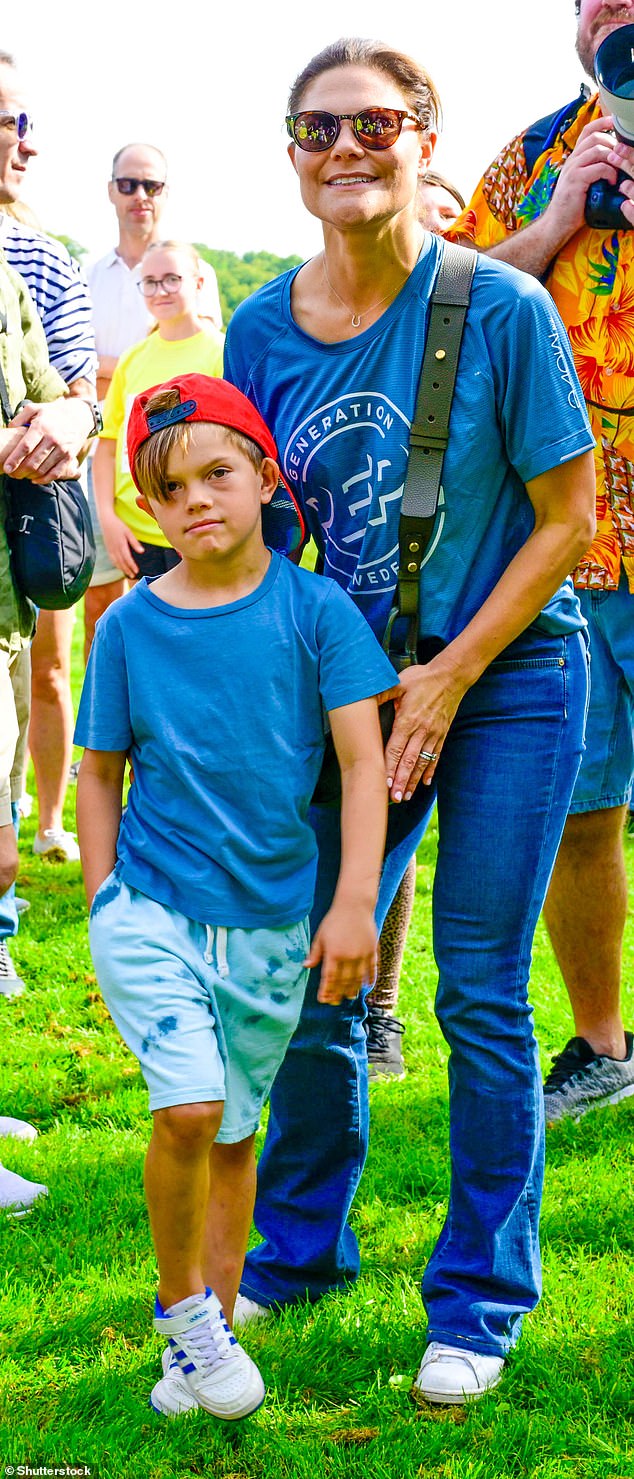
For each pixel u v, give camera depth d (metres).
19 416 3.35
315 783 2.41
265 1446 2.40
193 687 2.35
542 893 2.58
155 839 2.36
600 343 3.41
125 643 2.40
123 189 7.07
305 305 2.56
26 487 3.34
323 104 2.36
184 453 2.31
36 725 6.11
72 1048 4.28
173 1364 2.44
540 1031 4.42
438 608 2.53
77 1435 2.41
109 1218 3.19
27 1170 3.45
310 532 2.62
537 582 2.46
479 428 2.45
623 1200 3.23
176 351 6.27
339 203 2.36
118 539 6.31
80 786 2.45
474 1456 2.37
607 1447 2.38
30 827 6.73
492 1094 2.56
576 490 2.48
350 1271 2.88
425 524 2.45
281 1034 2.40
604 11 3.17
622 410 3.45
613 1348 2.66
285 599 2.39
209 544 2.32
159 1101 2.20
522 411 2.44
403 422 2.47
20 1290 2.88
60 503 3.35
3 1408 2.52
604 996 3.81
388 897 2.79
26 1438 2.42
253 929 2.34
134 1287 2.88
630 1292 2.86
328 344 2.51
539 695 2.56
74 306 3.83
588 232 3.35
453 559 2.51
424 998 4.69
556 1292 2.85
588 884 3.69
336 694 2.37
